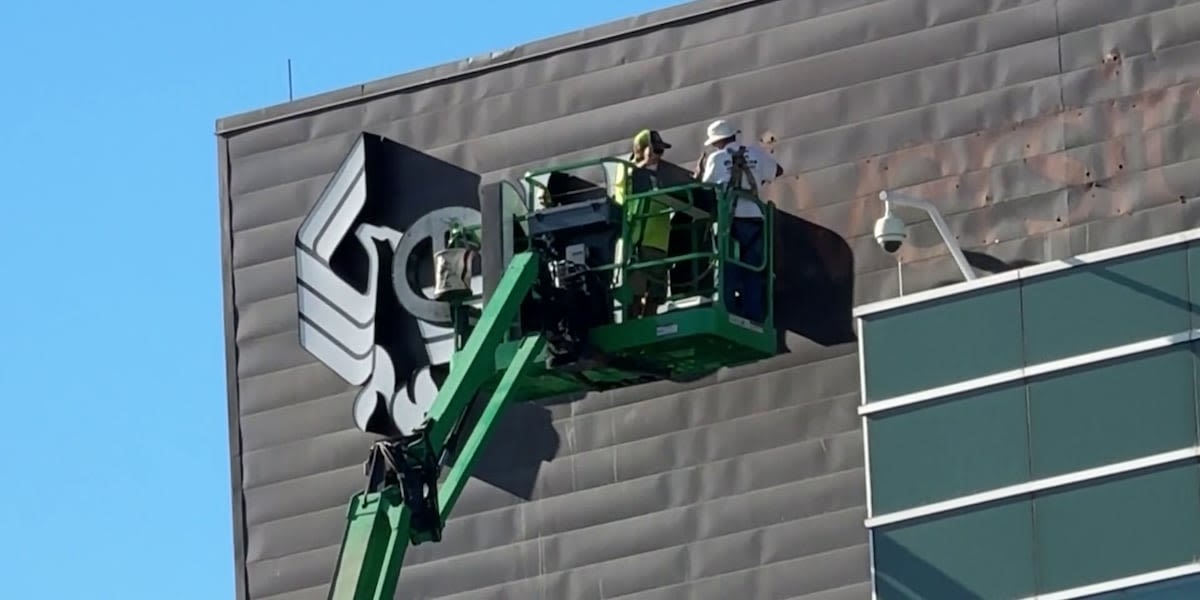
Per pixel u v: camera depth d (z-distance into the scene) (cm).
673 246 3853
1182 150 3831
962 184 3953
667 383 4109
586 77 4244
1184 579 3591
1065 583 3656
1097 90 3906
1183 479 3619
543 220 3759
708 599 3994
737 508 4009
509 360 3744
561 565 4119
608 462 4125
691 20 4191
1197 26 3862
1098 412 3688
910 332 3838
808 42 4103
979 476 3741
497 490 4194
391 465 3425
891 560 3775
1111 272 3725
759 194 4075
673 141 4150
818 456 3969
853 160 4034
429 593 4200
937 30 4028
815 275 4019
